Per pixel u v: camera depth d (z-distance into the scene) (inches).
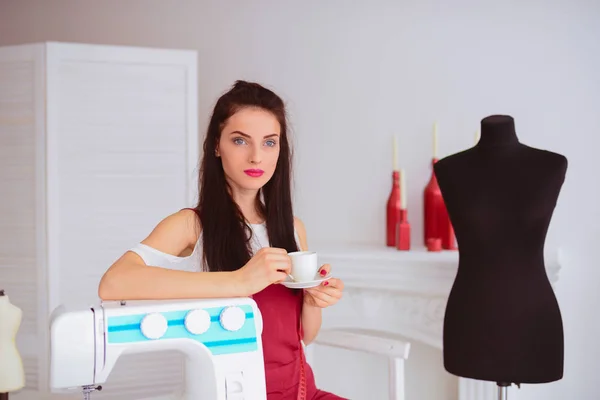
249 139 59.7
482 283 70.4
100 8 123.9
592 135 97.3
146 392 104.5
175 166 108.2
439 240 100.2
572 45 98.3
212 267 59.9
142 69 106.4
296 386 61.2
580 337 98.7
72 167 105.2
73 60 104.4
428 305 96.3
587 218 97.9
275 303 61.0
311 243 117.1
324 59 116.3
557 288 99.5
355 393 116.0
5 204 106.5
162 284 49.0
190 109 108.2
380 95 113.2
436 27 108.4
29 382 105.5
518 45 102.2
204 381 45.6
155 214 107.8
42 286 105.2
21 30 126.6
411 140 111.0
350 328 112.7
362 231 115.3
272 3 118.6
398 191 107.1
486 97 105.0
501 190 70.0
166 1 122.4
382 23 112.3
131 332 42.9
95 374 42.3
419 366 111.0
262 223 65.6
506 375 69.3
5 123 106.0
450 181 73.2
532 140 101.8
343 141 116.0
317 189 118.0
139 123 106.7
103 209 106.2
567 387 99.4
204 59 121.9
